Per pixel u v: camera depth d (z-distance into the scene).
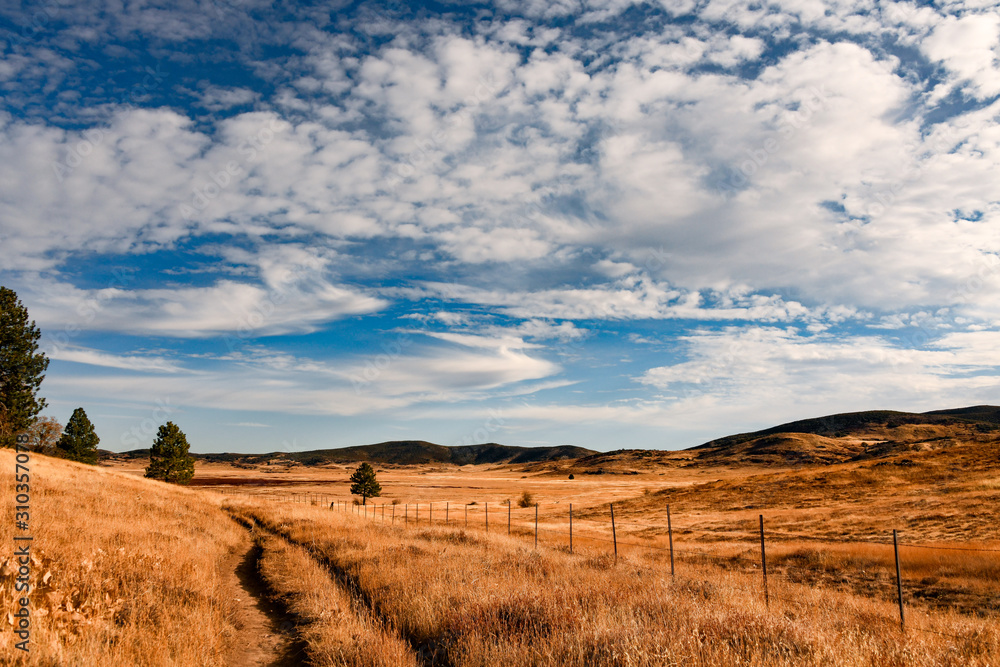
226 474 197.62
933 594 16.36
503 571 13.34
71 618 7.71
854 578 18.77
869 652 6.98
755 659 6.07
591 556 18.80
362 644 8.30
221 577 15.48
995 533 24.83
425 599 10.14
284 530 27.59
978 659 7.43
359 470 74.12
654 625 7.45
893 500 39.72
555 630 7.39
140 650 7.13
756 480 62.19
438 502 87.06
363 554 17.08
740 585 13.37
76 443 55.12
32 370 37.50
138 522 19.95
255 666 8.36
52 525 14.05
